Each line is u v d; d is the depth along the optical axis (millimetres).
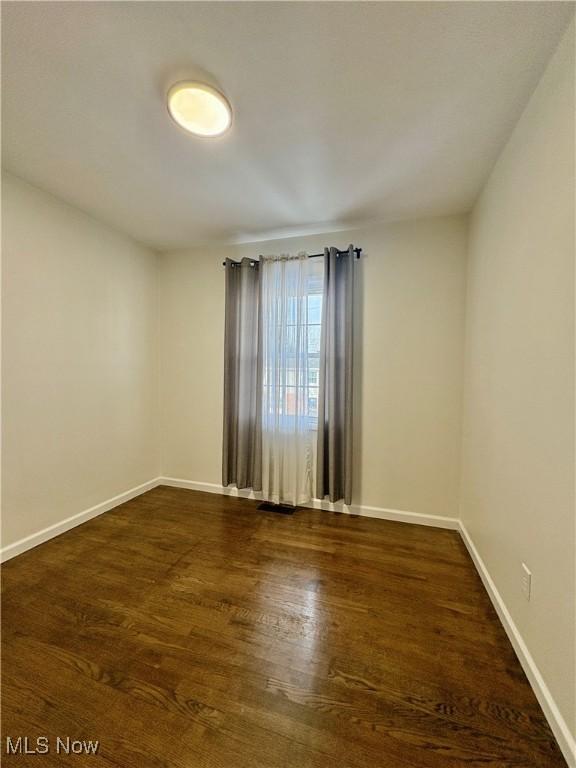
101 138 1678
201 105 1436
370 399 2699
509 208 1586
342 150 1743
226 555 2129
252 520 2639
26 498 2164
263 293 2889
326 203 2295
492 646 1424
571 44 1055
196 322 3275
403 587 1819
